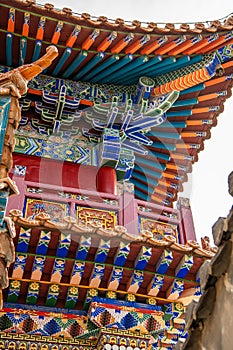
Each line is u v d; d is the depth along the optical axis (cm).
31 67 919
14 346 1137
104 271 1179
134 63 1538
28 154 1515
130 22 1464
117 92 1612
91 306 1174
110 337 1155
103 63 1534
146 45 1497
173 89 1561
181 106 1636
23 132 1547
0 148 852
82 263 1162
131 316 1184
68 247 1145
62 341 1162
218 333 660
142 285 1212
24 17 1420
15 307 1173
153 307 1207
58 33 1450
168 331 1205
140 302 1212
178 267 1198
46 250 1149
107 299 1190
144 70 1566
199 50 1523
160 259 1187
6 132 864
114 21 1452
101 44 1482
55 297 1175
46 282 1173
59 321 1173
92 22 1430
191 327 691
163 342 1195
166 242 1174
